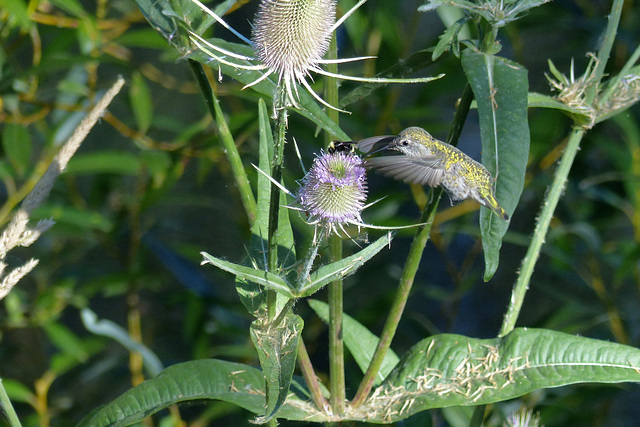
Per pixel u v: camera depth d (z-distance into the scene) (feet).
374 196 7.17
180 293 7.48
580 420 6.67
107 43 6.31
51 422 7.14
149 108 6.56
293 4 4.34
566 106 4.77
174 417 6.60
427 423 4.96
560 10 7.41
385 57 6.81
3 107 6.09
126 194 7.42
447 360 4.71
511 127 4.45
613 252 7.50
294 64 4.36
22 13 5.54
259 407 4.63
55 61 5.67
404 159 4.64
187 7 4.57
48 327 6.79
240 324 7.32
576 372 4.58
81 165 6.42
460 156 4.70
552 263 7.47
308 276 4.36
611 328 7.18
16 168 6.24
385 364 4.94
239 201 7.53
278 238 4.60
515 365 4.64
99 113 4.41
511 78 4.49
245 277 4.32
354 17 6.67
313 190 4.37
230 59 4.57
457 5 4.52
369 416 4.69
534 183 7.38
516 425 4.93
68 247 7.45
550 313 7.29
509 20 4.53
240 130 6.55
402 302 4.70
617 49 7.48
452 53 4.67
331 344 4.70
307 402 4.75
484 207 4.44
